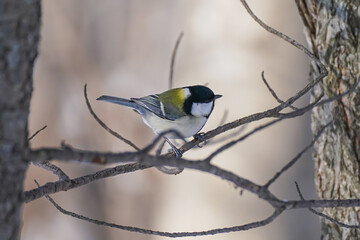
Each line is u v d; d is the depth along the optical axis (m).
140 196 16.27
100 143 17.08
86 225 17.12
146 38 16.39
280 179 14.32
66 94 17.36
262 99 13.99
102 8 17.05
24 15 3.41
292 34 14.04
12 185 3.52
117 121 16.88
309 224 14.27
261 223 4.47
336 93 6.16
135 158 3.64
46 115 17.41
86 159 3.60
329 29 6.16
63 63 17.41
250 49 14.16
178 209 15.25
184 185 15.20
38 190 4.82
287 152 14.18
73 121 17.28
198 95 8.38
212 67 14.39
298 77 13.99
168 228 15.36
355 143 6.08
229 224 14.47
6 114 3.45
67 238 17.09
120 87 16.58
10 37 3.38
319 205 4.36
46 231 17.19
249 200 14.37
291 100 5.70
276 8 14.05
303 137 14.18
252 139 14.13
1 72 3.40
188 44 14.80
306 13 6.48
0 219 3.49
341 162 6.23
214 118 14.08
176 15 15.47
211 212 14.69
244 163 14.16
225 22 14.35
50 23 17.39
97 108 17.06
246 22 14.16
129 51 16.72
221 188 14.64
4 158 3.46
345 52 6.05
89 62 17.28
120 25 16.80
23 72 3.48
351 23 5.99
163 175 15.81
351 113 6.06
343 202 4.44
